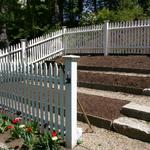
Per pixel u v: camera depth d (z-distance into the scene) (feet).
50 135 7.89
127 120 9.29
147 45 18.39
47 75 8.70
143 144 8.11
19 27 35.65
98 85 13.92
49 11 37.06
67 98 7.88
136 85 12.73
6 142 8.46
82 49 22.00
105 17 27.04
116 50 19.95
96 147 7.89
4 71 10.95
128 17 26.32
